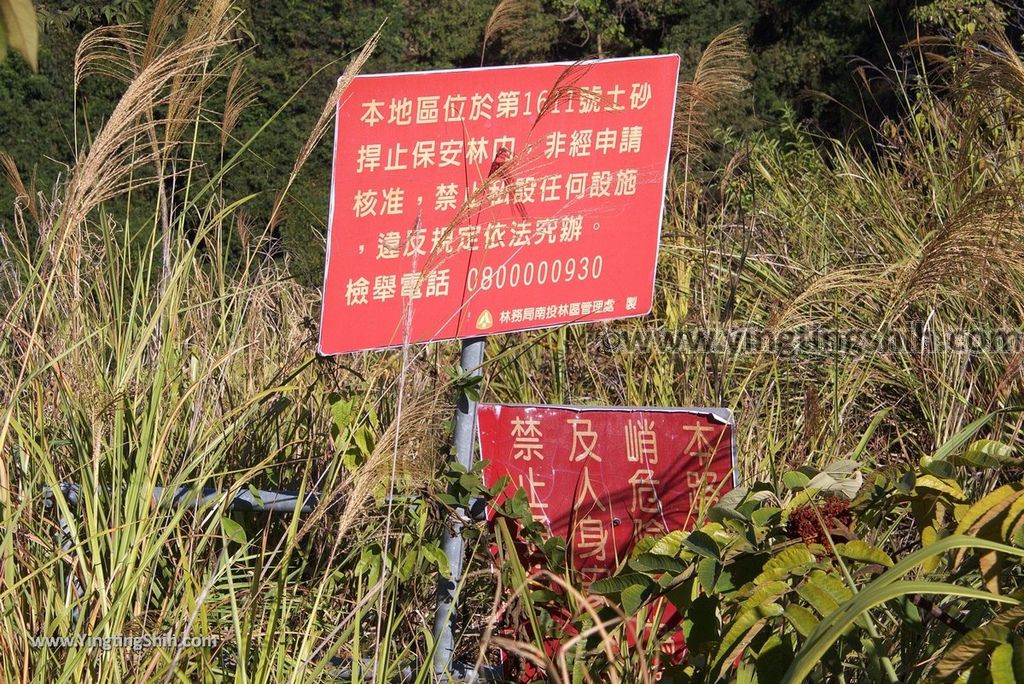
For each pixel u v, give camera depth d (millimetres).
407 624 3072
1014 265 4039
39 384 2971
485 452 3059
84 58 3172
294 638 2918
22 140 9617
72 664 2408
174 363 3391
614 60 2977
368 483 2566
